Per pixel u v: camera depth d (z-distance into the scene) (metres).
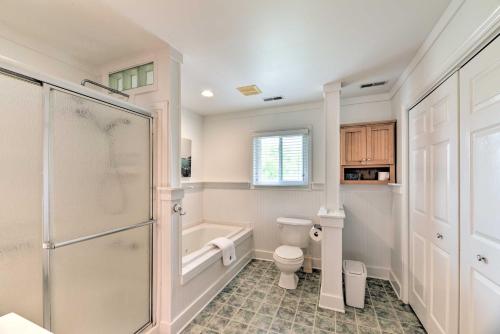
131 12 1.37
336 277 2.15
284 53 1.86
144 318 1.73
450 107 1.43
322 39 1.66
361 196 2.87
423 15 1.39
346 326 1.90
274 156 3.39
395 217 2.55
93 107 1.42
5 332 0.89
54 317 1.21
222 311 2.12
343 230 2.92
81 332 1.33
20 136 1.09
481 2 1.05
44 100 1.17
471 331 1.23
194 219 3.57
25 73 1.09
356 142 2.73
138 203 1.71
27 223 1.12
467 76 1.25
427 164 1.78
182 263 2.06
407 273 2.20
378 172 2.72
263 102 3.17
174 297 1.81
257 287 2.57
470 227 1.24
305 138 3.23
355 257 2.89
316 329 1.86
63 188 1.26
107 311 1.48
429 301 1.74
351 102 2.90
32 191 1.14
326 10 1.35
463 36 1.20
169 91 1.78
